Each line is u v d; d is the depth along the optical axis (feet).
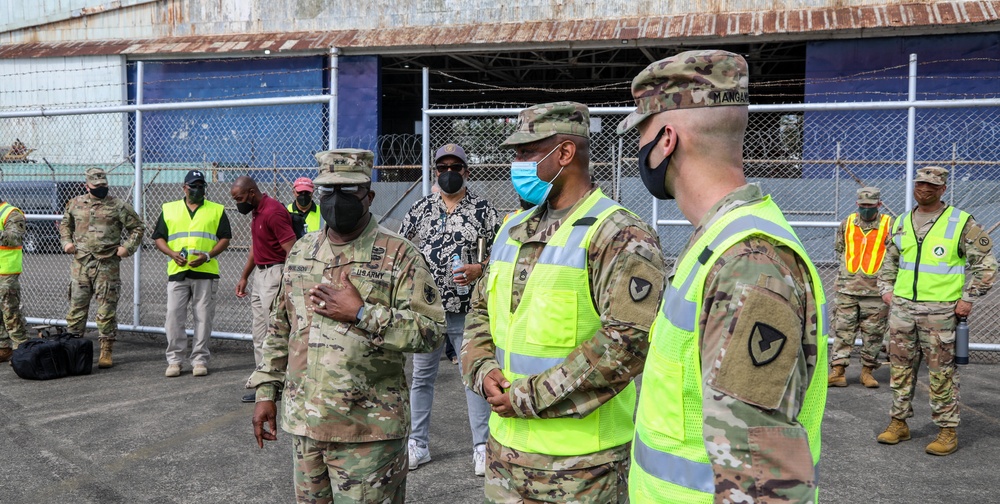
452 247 14.49
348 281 8.61
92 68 62.44
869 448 15.42
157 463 14.32
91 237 22.39
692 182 5.08
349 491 8.59
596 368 6.81
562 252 7.34
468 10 57.93
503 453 7.57
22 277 39.91
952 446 14.97
